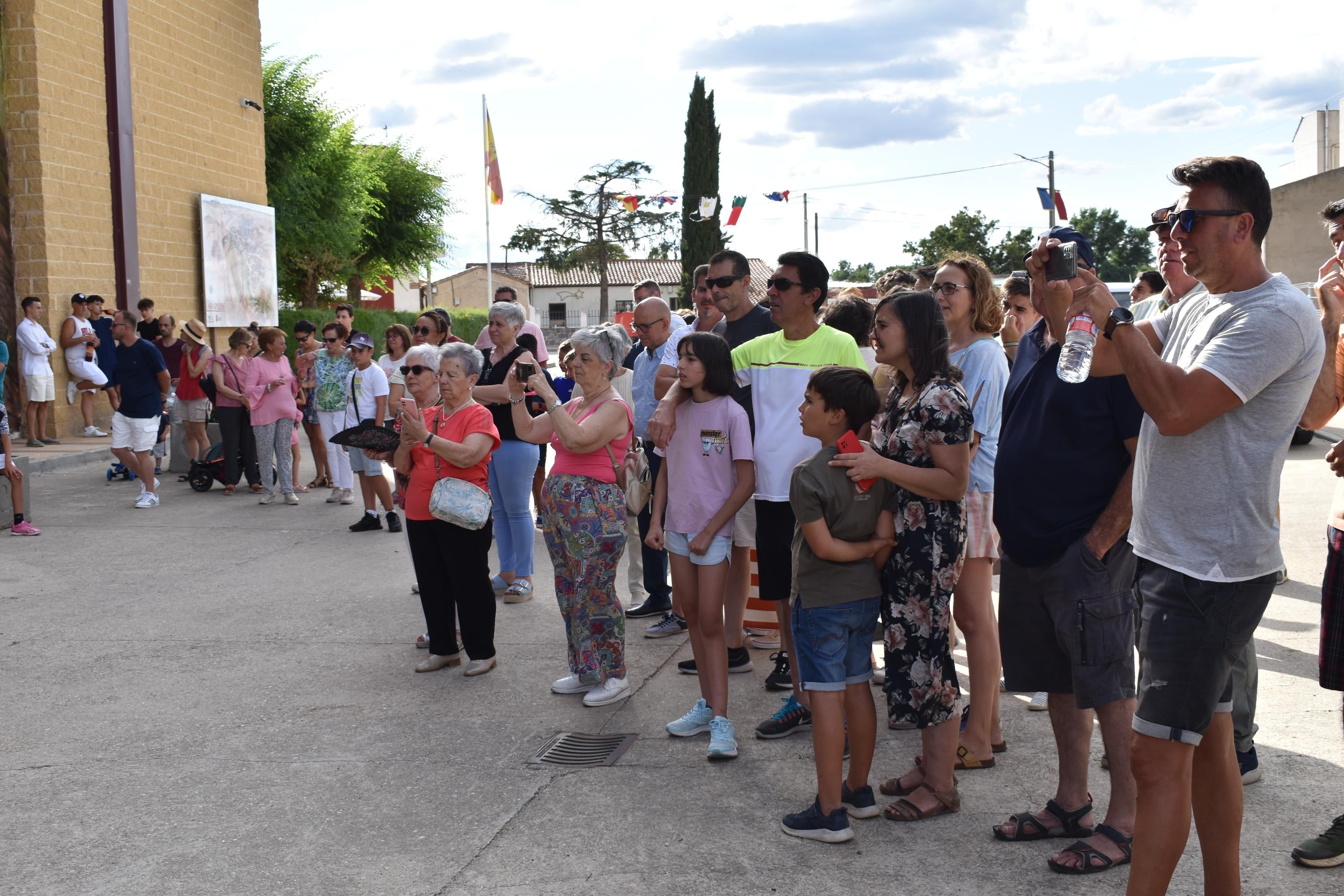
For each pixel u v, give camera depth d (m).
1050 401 3.33
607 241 63.56
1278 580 2.73
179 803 3.94
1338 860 3.26
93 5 15.16
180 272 17.73
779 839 3.58
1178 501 2.72
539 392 4.74
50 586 7.29
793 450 4.43
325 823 3.77
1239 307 2.65
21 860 3.52
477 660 5.39
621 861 3.45
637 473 5.01
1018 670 3.52
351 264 35.97
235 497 11.05
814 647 3.55
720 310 5.37
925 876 3.30
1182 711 2.71
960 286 4.26
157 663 5.62
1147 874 2.77
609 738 4.54
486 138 32.91
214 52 18.80
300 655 5.75
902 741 4.47
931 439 3.48
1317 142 40.09
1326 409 3.66
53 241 14.42
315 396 10.46
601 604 4.90
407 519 5.41
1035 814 3.57
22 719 4.81
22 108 14.16
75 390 14.73
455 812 3.84
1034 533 3.33
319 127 28.80
